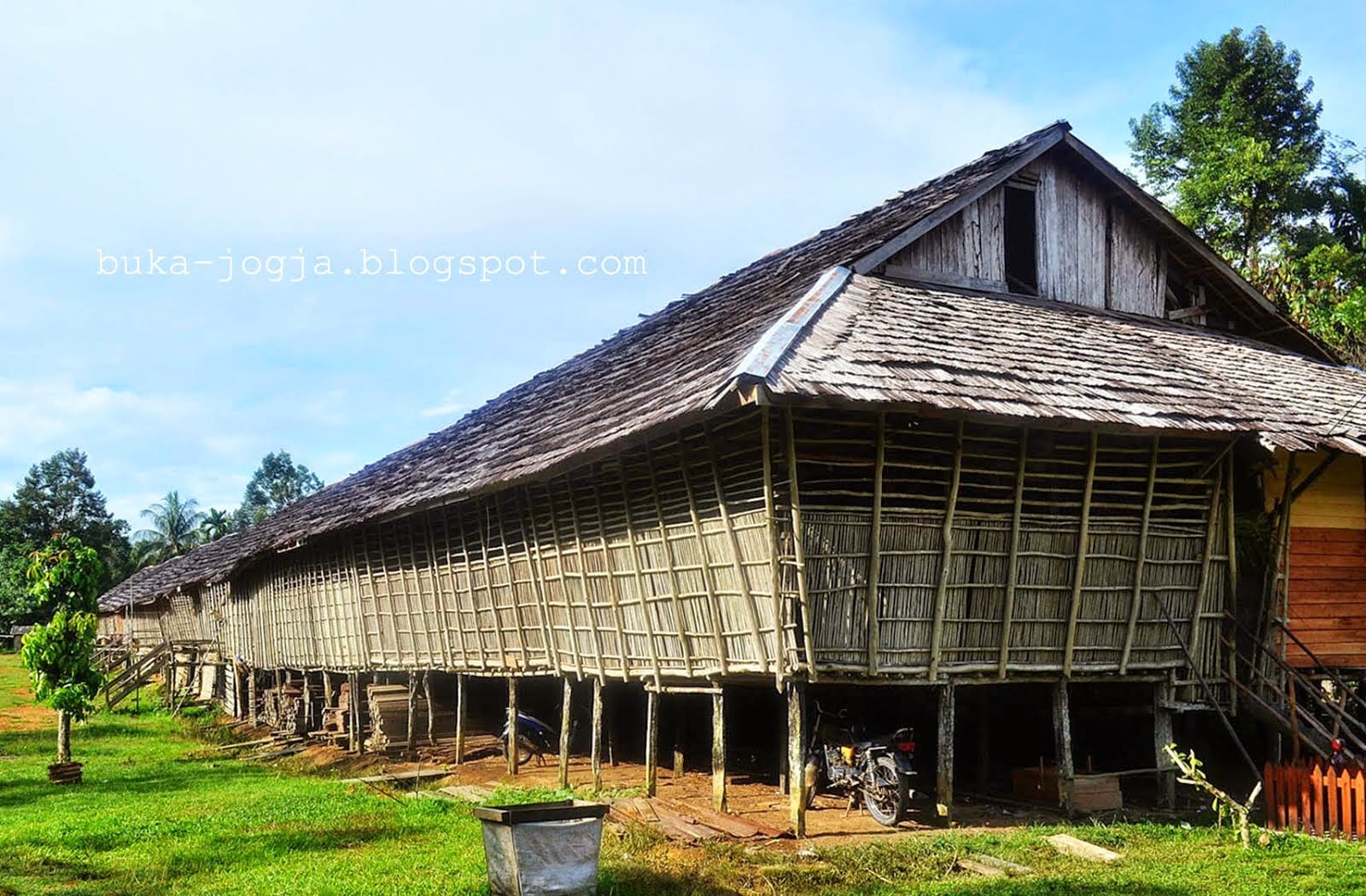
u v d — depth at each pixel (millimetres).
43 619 70688
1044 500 11297
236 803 13969
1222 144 34094
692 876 8992
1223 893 8117
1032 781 12617
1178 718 14594
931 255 14289
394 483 20531
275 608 26500
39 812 13656
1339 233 34156
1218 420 11383
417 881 9078
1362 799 10117
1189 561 12008
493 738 19969
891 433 10430
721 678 11297
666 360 13961
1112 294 16047
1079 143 15469
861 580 10289
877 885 8727
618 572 12602
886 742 11648
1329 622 13531
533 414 17547
